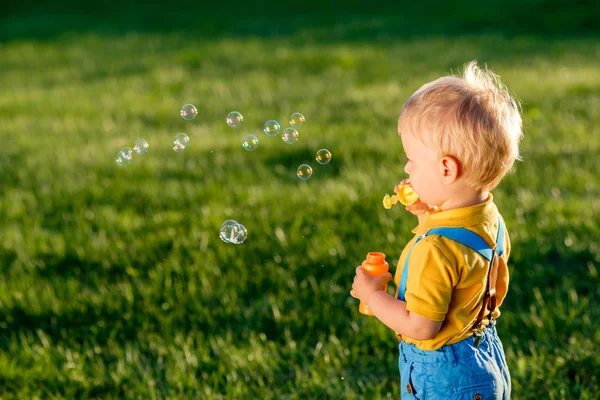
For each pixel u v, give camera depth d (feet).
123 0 59.88
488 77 6.62
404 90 25.93
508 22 44.11
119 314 11.21
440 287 6.03
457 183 6.18
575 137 18.84
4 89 29.86
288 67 32.37
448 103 6.06
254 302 11.47
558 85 25.20
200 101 25.84
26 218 14.82
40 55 38.29
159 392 9.28
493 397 6.47
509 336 10.21
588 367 9.34
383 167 16.84
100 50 39.27
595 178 15.70
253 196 15.39
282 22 48.75
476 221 6.21
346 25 46.16
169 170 17.65
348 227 13.57
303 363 9.82
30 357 10.14
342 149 18.37
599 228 13.08
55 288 12.01
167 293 11.59
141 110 24.70
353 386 9.39
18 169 17.98
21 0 59.67
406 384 6.65
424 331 6.09
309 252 12.64
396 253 12.53
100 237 13.75
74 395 9.44
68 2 59.47
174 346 10.35
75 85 30.12
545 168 16.46
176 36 43.68
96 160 18.65
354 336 10.39
